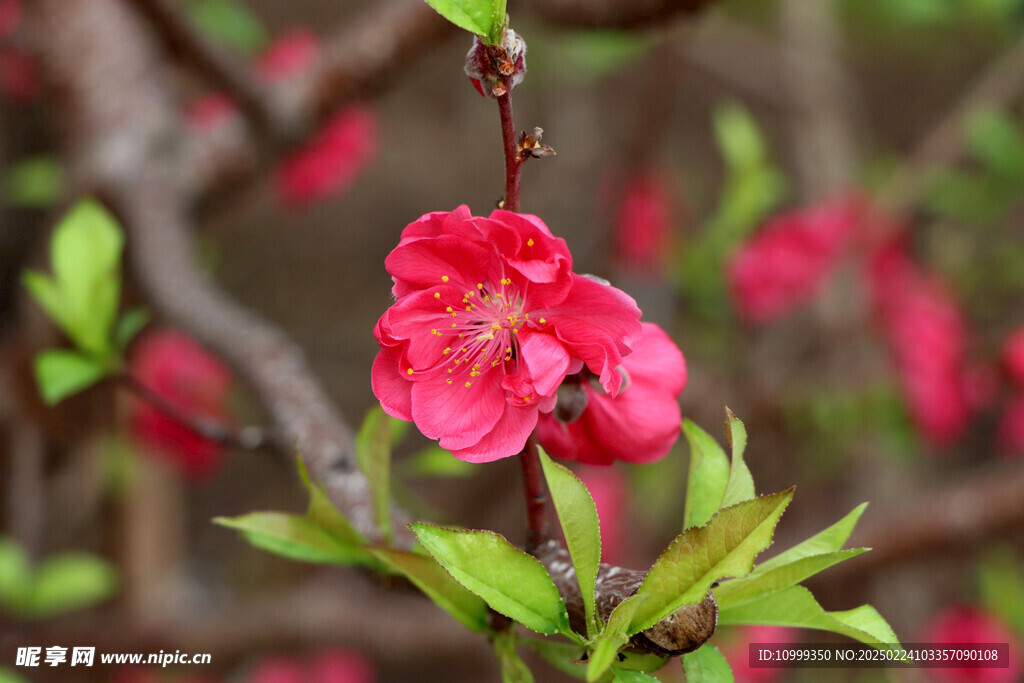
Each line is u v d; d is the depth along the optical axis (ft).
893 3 3.15
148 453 3.17
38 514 3.05
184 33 2.12
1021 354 3.14
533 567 1.38
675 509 4.05
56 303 1.72
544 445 1.45
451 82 5.96
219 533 5.49
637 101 3.70
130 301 2.42
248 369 1.77
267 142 2.42
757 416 3.78
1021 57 3.55
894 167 4.01
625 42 2.68
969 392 3.28
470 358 1.42
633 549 3.57
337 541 1.50
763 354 3.98
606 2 1.79
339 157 2.89
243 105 2.30
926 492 3.74
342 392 6.05
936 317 3.34
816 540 1.43
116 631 3.04
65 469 3.57
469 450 1.41
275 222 6.05
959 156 3.64
